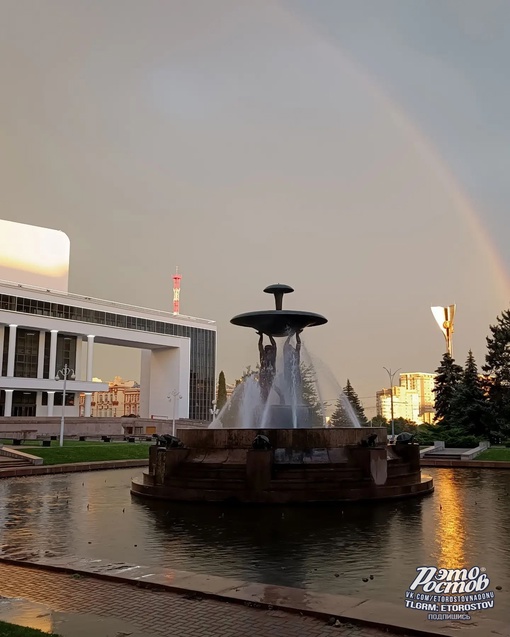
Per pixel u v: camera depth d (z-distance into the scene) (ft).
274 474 58.95
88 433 250.98
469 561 36.19
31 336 287.48
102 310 311.06
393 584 31.30
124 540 42.73
